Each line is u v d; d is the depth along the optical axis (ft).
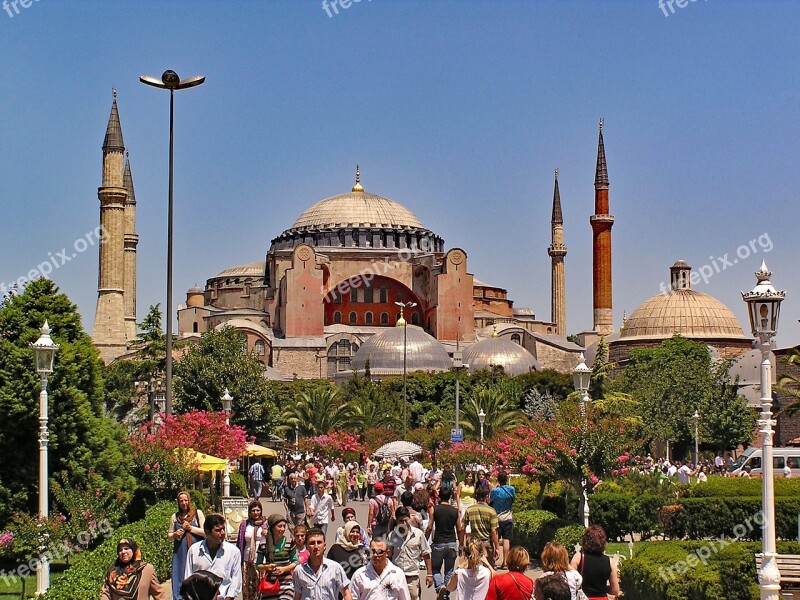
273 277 503.20
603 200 479.41
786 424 281.33
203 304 534.37
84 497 80.43
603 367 263.49
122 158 366.22
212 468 121.08
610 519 91.71
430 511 67.10
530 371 421.18
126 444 100.48
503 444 116.57
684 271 452.76
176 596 54.13
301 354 463.83
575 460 89.15
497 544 65.10
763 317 52.47
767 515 49.80
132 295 439.63
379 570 45.06
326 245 521.65
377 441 264.72
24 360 89.30
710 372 302.86
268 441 269.85
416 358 441.27
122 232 366.02
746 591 52.11
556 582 38.01
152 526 71.51
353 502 179.83
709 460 265.95
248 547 56.39
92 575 52.19
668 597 53.21
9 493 87.61
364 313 504.02
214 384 232.73
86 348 94.38
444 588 52.49
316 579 45.06
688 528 91.35
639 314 442.09
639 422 163.73
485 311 538.47
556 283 556.51
